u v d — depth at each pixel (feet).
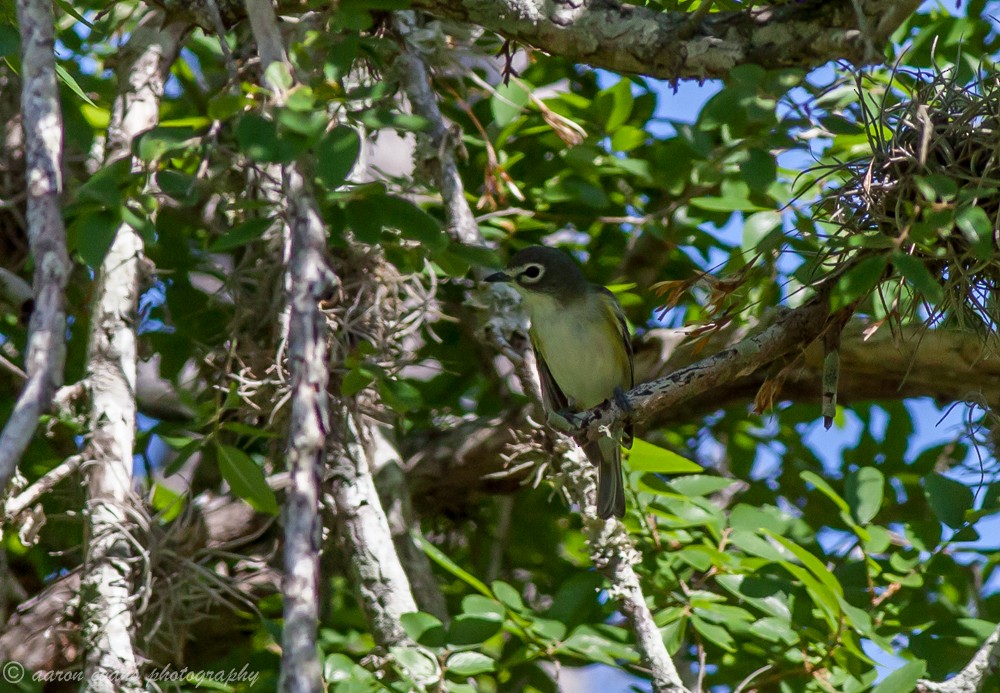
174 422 43.93
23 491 30.22
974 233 21.15
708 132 36.37
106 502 28.45
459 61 38.60
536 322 39.65
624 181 45.93
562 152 42.80
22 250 39.40
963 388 40.83
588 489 34.53
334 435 34.40
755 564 34.68
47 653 35.55
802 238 35.78
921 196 24.40
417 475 42.91
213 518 38.96
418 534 37.78
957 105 26.91
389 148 49.93
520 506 46.55
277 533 39.37
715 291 29.76
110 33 35.58
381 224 23.39
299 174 19.65
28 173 19.92
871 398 42.73
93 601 27.58
